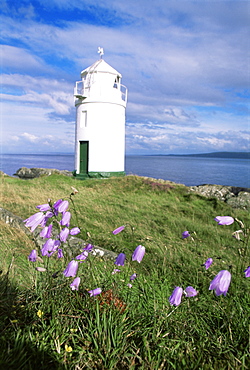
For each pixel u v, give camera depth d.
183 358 2.49
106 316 2.90
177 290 2.38
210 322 3.17
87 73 27.06
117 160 27.75
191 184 57.78
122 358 2.52
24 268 4.51
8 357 2.24
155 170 103.75
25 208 11.78
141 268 6.15
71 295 3.15
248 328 2.81
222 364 2.48
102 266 4.84
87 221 10.74
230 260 6.81
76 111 28.31
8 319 2.81
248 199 17.81
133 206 14.39
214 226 11.63
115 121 27.14
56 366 2.37
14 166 113.94
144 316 3.04
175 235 9.88
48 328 2.71
